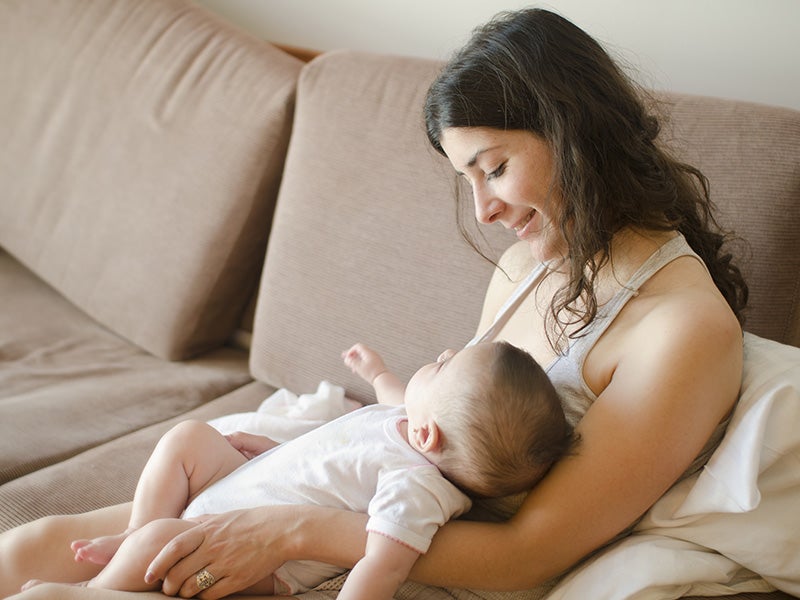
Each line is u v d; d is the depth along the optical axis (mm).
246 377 1745
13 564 1086
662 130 1243
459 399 972
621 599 914
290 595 1000
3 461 1389
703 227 1104
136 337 1799
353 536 954
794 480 940
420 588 1030
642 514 996
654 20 1556
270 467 1071
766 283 1180
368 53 1601
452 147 992
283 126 1684
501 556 927
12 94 2039
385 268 1473
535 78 943
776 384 937
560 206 989
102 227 1852
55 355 1748
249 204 1706
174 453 1110
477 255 1378
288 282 1590
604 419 925
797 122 1189
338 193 1540
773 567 954
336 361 1525
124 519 1143
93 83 1921
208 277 1731
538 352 1084
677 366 900
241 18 2111
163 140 1791
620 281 999
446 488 964
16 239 2006
